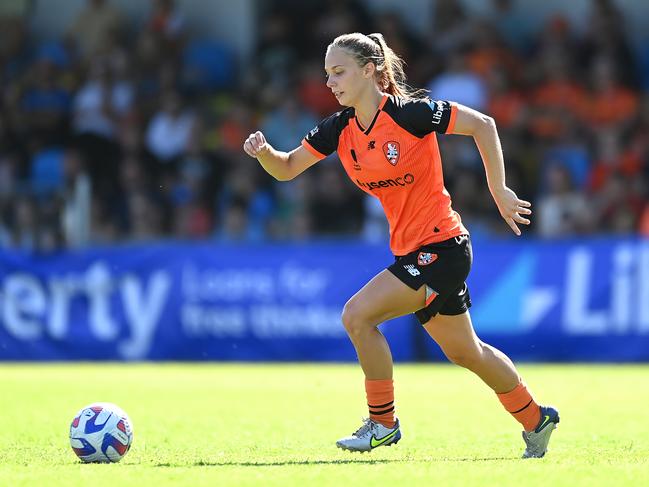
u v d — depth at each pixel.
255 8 72.75
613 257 48.09
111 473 18.25
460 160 57.53
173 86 67.50
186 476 17.86
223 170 62.78
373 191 21.39
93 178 63.12
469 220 56.50
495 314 48.94
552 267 48.62
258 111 65.88
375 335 20.77
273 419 28.33
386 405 20.89
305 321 50.00
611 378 41.03
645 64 66.69
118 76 67.44
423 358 49.25
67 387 37.78
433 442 23.55
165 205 61.66
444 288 20.69
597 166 59.62
